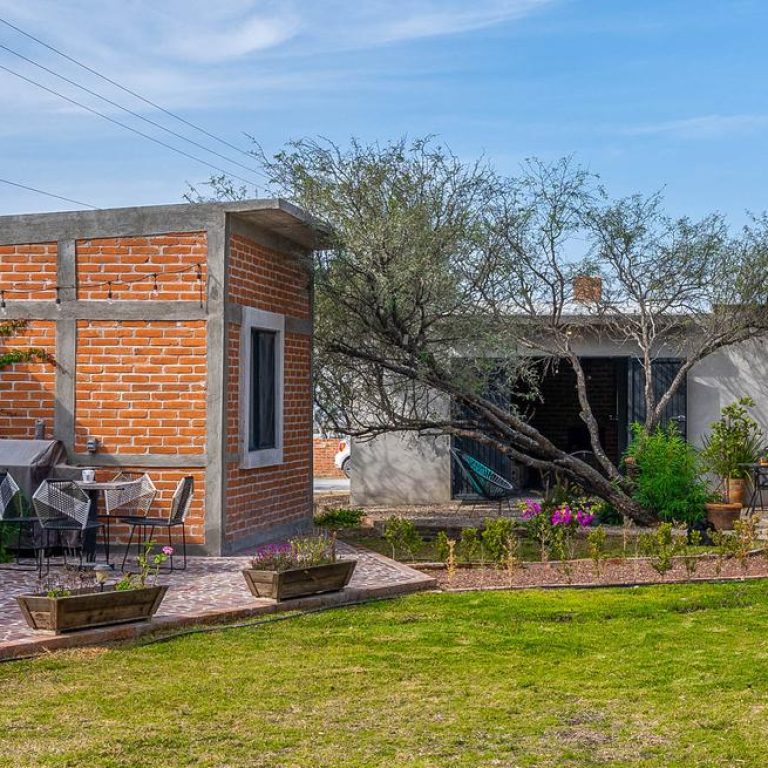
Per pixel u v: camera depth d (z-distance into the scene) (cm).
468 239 1411
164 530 1247
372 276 1380
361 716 656
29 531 1208
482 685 730
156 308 1252
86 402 1263
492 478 1706
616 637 871
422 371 1452
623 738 617
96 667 761
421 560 1277
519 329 1578
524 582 1116
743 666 777
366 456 1988
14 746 591
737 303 1686
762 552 1268
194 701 683
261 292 1355
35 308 1273
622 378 1989
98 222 1261
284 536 1443
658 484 1529
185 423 1247
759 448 1875
